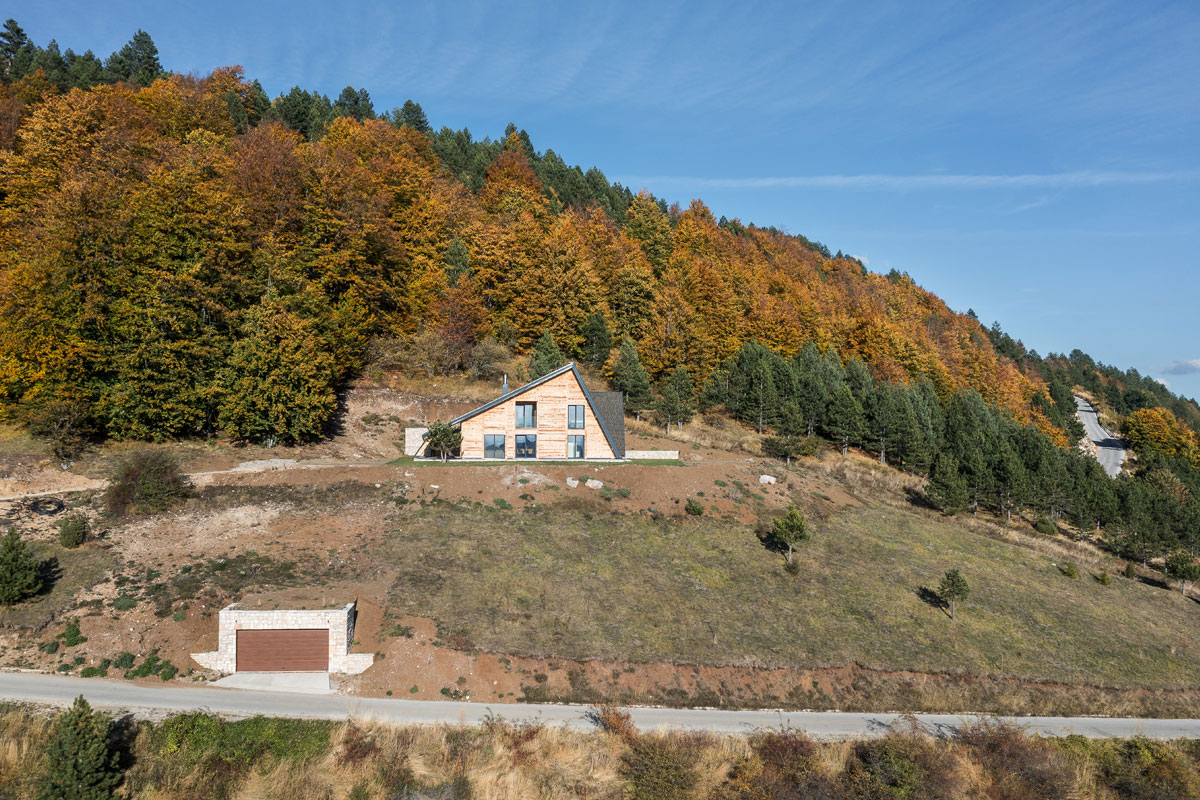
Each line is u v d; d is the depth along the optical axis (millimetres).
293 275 54594
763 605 37781
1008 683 34594
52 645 27531
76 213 43625
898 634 37156
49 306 42406
